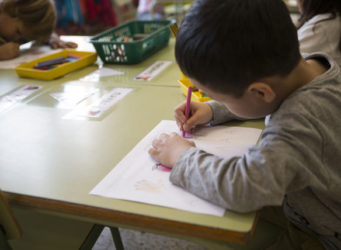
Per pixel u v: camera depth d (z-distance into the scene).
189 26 0.54
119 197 0.59
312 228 0.72
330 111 0.56
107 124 0.87
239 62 0.51
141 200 0.58
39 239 0.86
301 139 0.54
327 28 1.15
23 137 0.83
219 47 0.51
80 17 3.90
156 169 0.66
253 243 0.77
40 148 0.78
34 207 0.63
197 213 0.54
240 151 0.71
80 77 1.26
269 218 0.84
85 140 0.80
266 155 0.53
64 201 0.59
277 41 0.51
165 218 0.53
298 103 0.56
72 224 0.90
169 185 0.61
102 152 0.74
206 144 0.75
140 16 3.82
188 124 0.79
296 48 0.55
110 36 1.55
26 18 1.62
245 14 0.50
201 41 0.52
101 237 1.46
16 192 0.63
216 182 0.55
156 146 0.71
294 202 0.70
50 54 1.53
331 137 0.55
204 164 0.59
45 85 1.20
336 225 0.66
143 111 0.93
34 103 1.04
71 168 0.69
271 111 0.63
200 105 0.84
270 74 0.54
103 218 0.58
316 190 0.63
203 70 0.54
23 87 1.19
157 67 1.32
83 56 1.46
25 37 1.71
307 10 1.23
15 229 0.67
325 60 0.67
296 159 0.53
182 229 0.53
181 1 3.24
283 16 0.52
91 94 1.08
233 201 0.53
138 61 1.38
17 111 0.99
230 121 0.86
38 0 1.63
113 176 0.65
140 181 0.63
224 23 0.50
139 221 0.55
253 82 0.54
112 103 1.00
